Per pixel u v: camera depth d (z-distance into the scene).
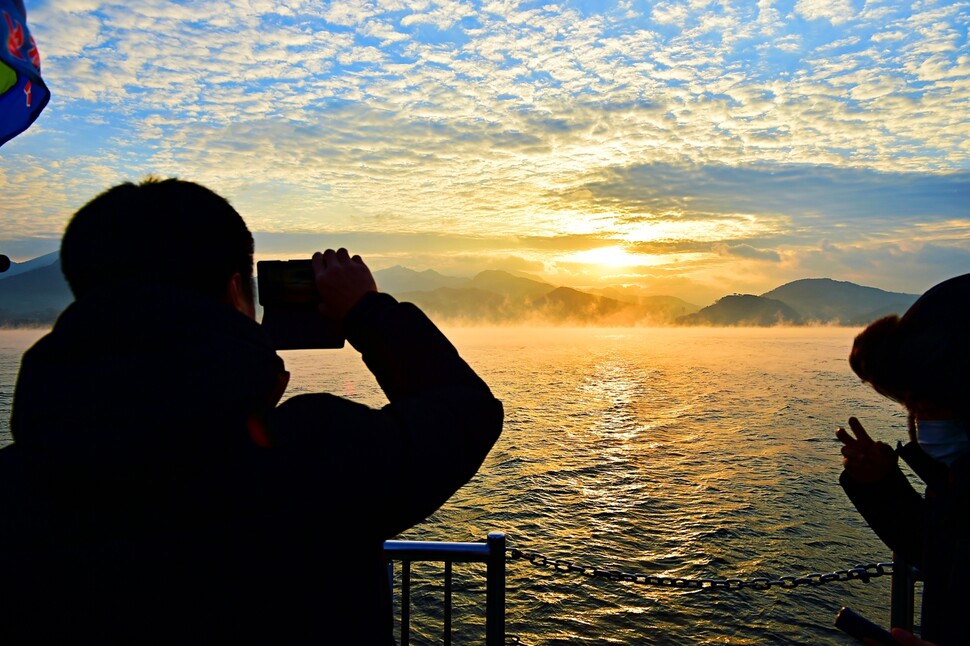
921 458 1.80
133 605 1.04
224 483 1.06
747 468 41.44
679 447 48.78
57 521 1.05
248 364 1.08
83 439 0.95
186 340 1.06
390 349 1.38
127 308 1.06
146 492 0.99
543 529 28.97
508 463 42.88
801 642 18.42
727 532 28.34
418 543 3.42
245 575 1.07
